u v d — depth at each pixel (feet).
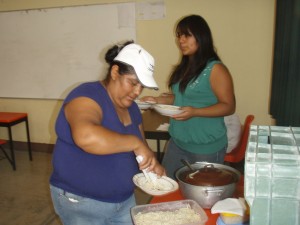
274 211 2.28
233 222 3.49
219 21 10.59
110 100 3.69
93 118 3.29
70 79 12.94
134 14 11.48
